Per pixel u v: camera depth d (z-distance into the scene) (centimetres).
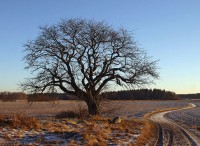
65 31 4106
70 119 3694
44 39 4125
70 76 4178
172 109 9725
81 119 3769
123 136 2731
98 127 3133
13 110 6988
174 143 2569
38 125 2730
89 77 4284
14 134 2300
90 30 4159
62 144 2066
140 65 4303
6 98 12275
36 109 7475
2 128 2494
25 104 10212
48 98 4275
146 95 19625
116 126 3528
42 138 2238
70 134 2470
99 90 4362
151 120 5456
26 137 2250
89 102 4306
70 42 4166
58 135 2414
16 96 12044
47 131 2578
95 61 4253
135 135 2870
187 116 6781
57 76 4156
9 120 2742
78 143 2120
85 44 4181
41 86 4153
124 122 4116
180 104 13025
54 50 4081
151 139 2811
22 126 2639
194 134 3366
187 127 4247
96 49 4238
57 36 4134
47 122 3000
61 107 8450
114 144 2248
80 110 4228
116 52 4269
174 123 4931
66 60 4162
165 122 5091
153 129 3847
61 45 4112
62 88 4231
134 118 5753
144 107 10262
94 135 2530
